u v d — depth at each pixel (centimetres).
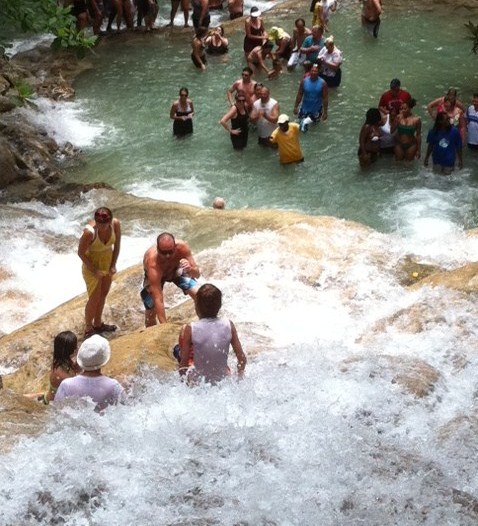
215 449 534
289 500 489
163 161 1636
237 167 1598
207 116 1791
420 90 1861
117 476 511
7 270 1194
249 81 1661
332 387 630
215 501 491
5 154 1521
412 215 1421
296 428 560
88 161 1650
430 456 549
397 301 895
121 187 1554
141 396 627
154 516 481
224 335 647
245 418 575
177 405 598
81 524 480
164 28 2244
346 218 1429
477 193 1474
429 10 2252
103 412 594
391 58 2012
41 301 1140
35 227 1334
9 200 1461
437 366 705
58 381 703
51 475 512
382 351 738
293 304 907
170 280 895
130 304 1002
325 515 480
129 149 1686
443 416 611
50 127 1758
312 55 1959
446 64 1977
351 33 2147
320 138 1675
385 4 2283
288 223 1202
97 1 2220
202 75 1984
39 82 1938
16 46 2158
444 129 1506
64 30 1512
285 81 1944
